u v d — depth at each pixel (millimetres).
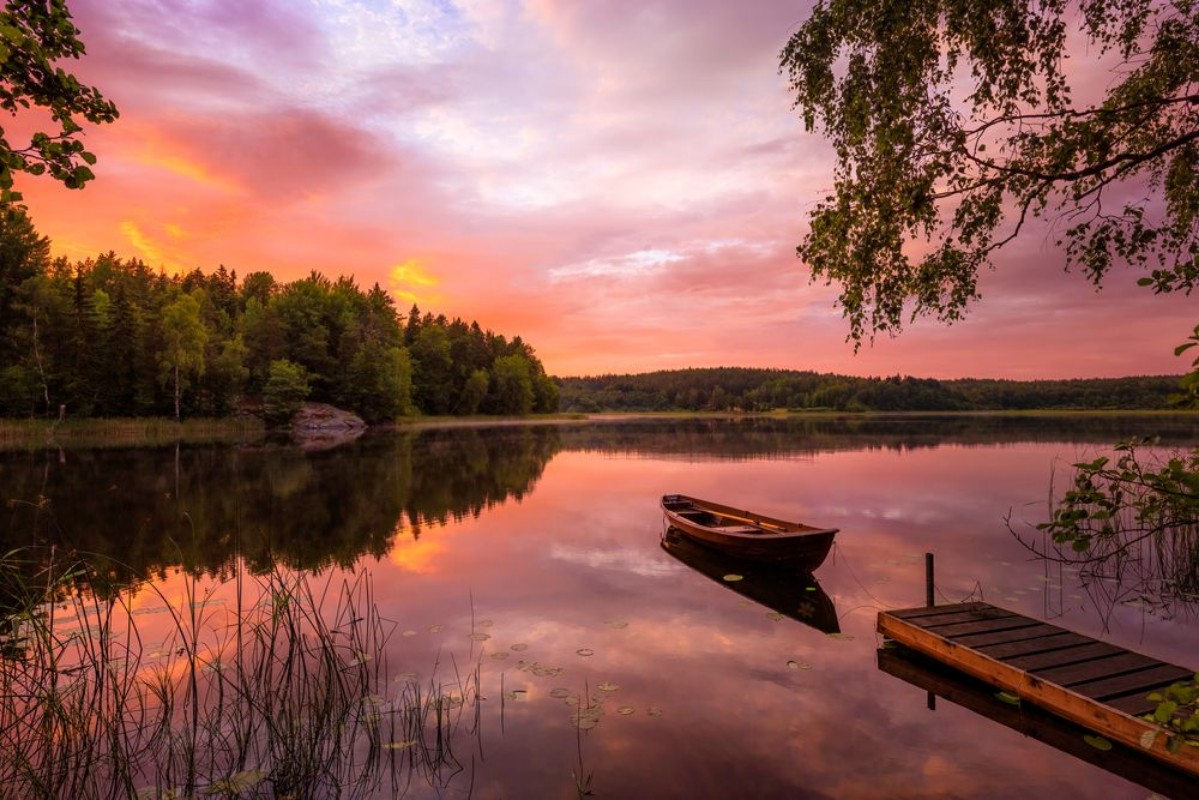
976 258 4984
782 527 10625
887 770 4469
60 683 5707
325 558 10914
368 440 46531
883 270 4957
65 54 4039
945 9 4617
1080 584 8883
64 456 28391
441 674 6082
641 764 4535
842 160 4961
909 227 4832
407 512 15523
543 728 5039
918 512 14750
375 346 73750
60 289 47844
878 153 4719
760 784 4293
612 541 12273
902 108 4695
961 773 4430
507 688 5758
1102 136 4582
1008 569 9758
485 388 98500
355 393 68375
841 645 6785
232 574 9805
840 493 17797
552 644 6871
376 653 6625
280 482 20891
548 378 130750
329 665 5430
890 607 8094
